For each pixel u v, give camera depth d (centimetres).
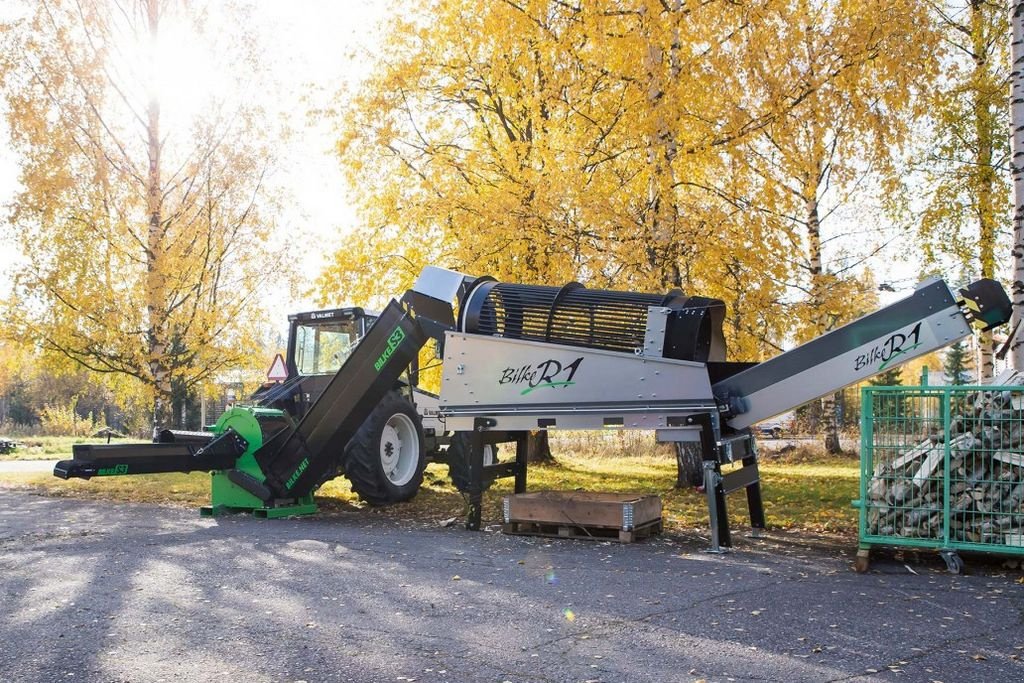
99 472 866
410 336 890
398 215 1387
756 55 1043
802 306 1127
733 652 420
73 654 421
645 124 1066
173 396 1683
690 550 716
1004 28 1468
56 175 1519
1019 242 949
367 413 927
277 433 970
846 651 420
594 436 2141
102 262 1584
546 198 1105
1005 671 389
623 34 1069
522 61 1187
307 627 470
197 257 1619
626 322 770
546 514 784
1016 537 603
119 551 714
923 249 1591
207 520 920
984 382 1504
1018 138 955
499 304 824
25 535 812
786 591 551
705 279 1130
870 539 638
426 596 544
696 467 1157
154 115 1625
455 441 1159
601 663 404
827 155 1321
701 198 1175
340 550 716
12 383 4925
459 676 386
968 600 524
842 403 2412
